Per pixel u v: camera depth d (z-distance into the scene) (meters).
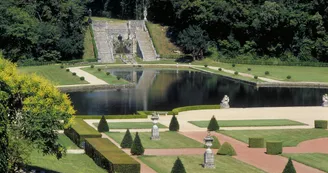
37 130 69.56
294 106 156.50
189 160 92.38
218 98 170.50
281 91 188.75
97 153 86.69
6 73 69.12
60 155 73.06
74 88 183.25
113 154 84.44
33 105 69.62
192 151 99.69
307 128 122.81
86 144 94.19
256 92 185.38
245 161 93.44
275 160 94.44
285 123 127.88
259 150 101.75
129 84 191.75
